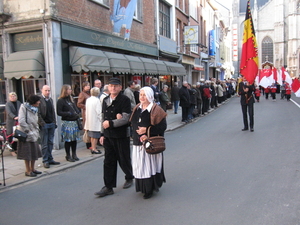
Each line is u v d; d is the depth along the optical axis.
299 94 20.06
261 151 7.12
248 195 4.47
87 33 9.75
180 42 21.81
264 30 64.00
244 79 11.51
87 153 7.81
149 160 4.52
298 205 4.04
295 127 10.29
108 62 9.93
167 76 19.34
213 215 3.86
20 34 8.85
